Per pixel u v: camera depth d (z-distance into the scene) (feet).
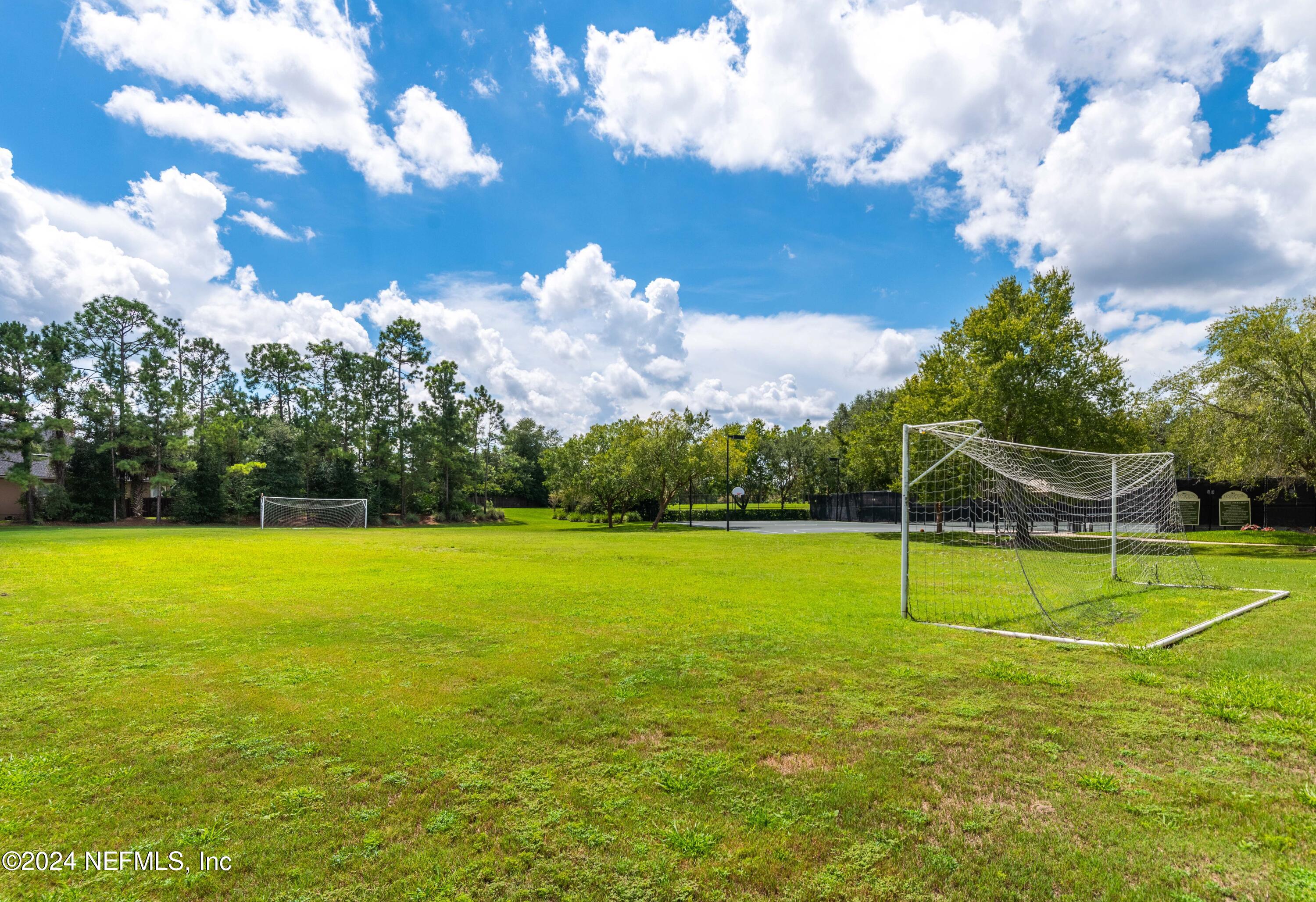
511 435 272.51
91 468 126.21
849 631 26.86
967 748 14.71
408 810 11.66
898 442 93.04
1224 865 10.12
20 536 81.35
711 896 9.30
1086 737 15.33
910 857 10.31
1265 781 13.09
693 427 128.06
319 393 164.86
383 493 164.86
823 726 16.05
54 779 12.82
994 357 84.99
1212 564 54.85
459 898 9.18
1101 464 58.59
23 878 9.56
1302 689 18.76
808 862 10.18
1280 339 65.05
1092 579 45.29
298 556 59.36
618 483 130.62
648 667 21.30
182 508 133.69
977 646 24.31
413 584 40.63
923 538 87.61
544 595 36.50
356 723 15.98
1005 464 45.96
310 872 9.80
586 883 9.59
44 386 116.57
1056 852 10.48
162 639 25.05
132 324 130.52
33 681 19.39
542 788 12.60
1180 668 21.02
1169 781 13.05
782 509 212.23
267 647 23.82
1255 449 67.00
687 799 12.18
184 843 10.56
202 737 15.05
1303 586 41.47
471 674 20.35
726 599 35.01
